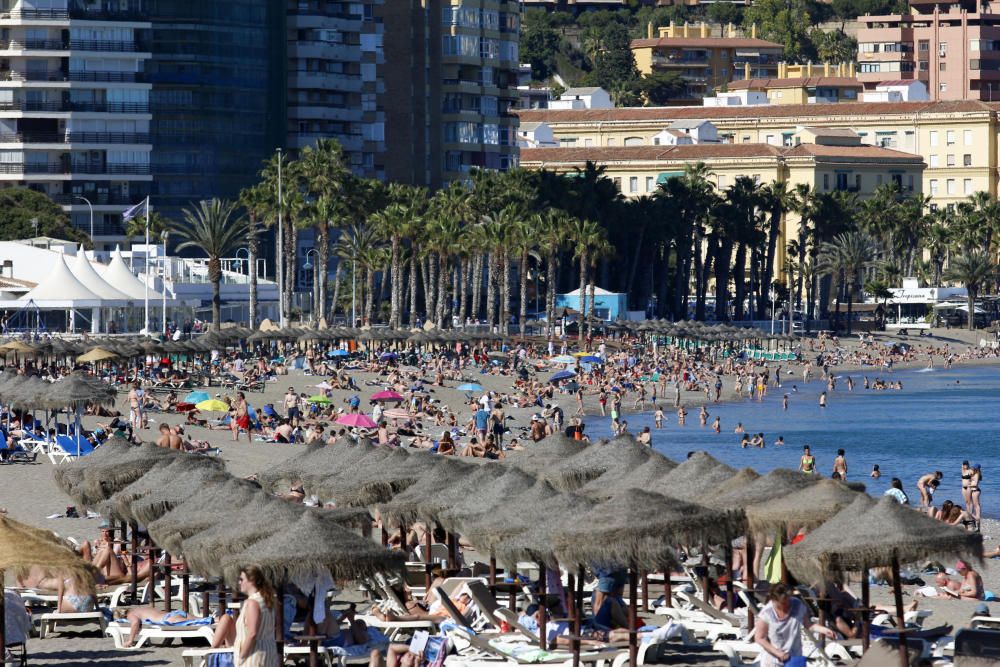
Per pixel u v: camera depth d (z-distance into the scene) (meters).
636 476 62.38
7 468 107.62
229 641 48.84
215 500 54.50
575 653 47.69
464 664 48.47
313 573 45.81
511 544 49.06
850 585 69.88
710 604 57.59
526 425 190.38
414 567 63.84
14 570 45.56
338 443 72.06
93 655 52.44
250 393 196.62
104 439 119.81
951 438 198.00
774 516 52.94
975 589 66.69
